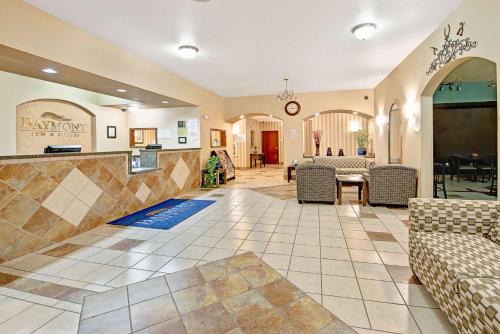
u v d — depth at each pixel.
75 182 3.62
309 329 1.74
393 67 5.86
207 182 7.55
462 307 1.49
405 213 4.51
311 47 4.59
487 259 1.72
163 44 4.36
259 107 8.87
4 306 2.04
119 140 7.91
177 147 7.75
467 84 5.97
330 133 10.34
